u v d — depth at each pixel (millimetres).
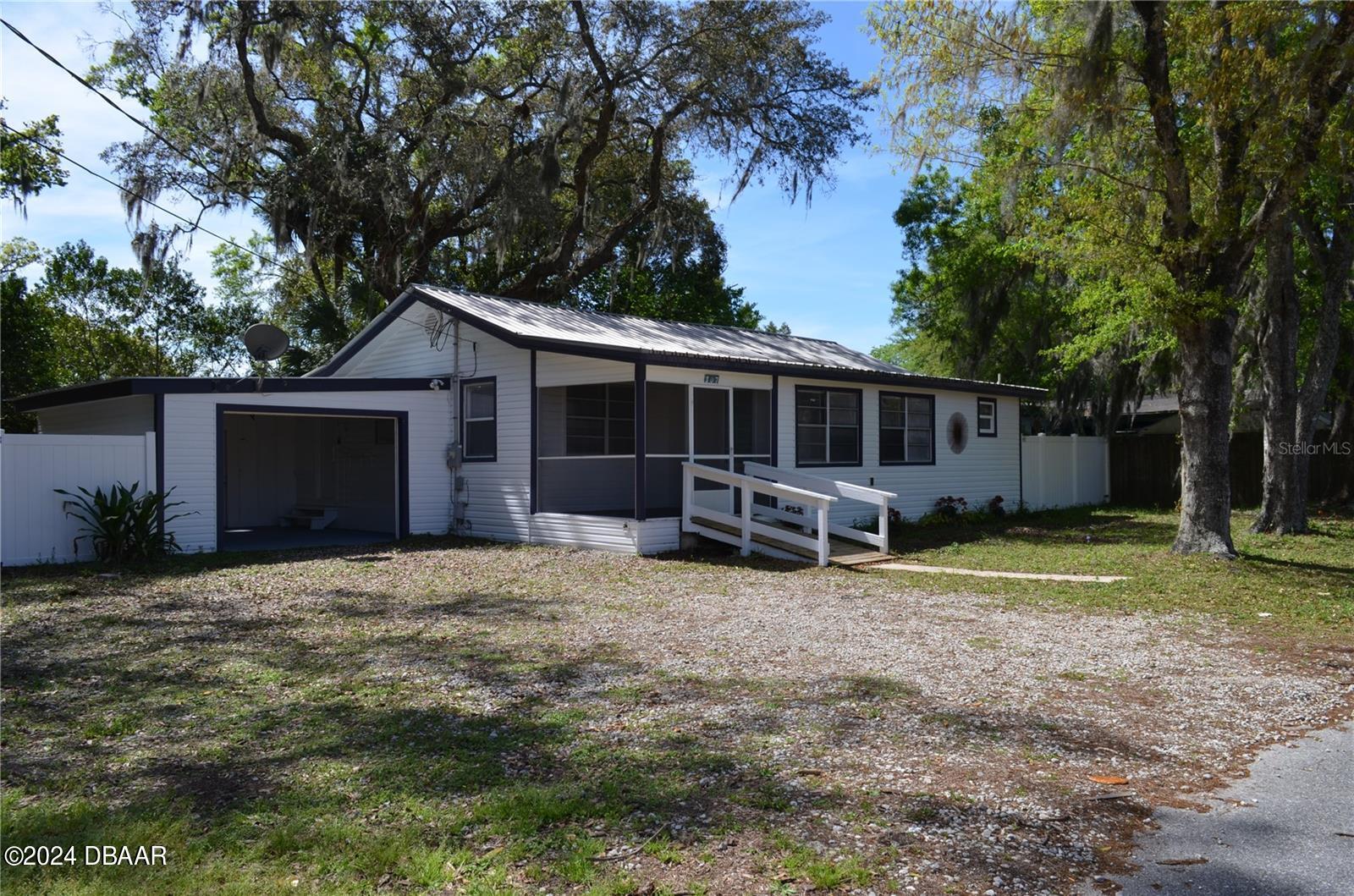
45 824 4086
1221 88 11344
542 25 23875
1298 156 11508
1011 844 3855
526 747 5055
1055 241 13375
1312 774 4770
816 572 11883
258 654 7375
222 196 22875
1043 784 4535
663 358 13359
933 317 32250
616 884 3484
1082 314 23312
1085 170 13242
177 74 21828
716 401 16672
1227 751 5109
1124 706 5930
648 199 26984
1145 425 31281
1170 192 12188
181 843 3871
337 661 7129
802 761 4805
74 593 10203
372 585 10797
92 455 12906
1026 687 6332
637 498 13391
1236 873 3635
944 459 19906
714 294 35812
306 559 13094
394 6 22969
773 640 7840
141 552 12719
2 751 5117
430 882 3525
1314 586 10570
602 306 34062
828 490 14398
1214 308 12102
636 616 8930
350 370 18656
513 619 8773
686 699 6004
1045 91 13195
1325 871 3656
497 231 23000
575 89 22859
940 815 4137
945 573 11773
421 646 7609
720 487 16438
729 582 11070
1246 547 14328
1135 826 4090
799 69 25156
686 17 24031
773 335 21094
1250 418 23188
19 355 23188
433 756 4914
